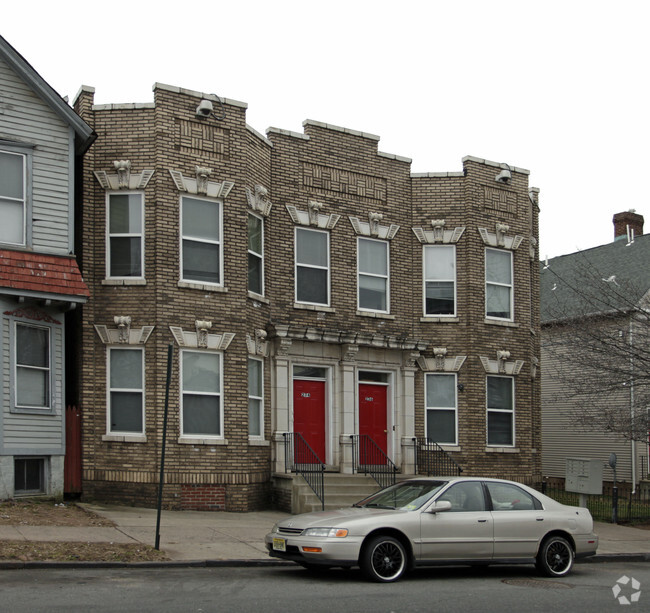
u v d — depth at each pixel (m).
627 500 27.58
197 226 19.48
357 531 11.82
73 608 9.36
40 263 17.41
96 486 18.44
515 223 24.61
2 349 16.88
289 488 19.39
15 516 15.22
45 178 17.86
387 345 22.28
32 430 17.28
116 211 19.22
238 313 19.61
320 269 22.03
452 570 13.78
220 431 19.11
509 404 24.12
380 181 23.25
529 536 12.95
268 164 21.28
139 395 18.77
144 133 19.20
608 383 22.61
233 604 9.91
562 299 34.78
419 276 23.55
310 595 10.70
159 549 13.39
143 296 18.81
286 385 20.78
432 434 23.14
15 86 17.78
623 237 37.41
